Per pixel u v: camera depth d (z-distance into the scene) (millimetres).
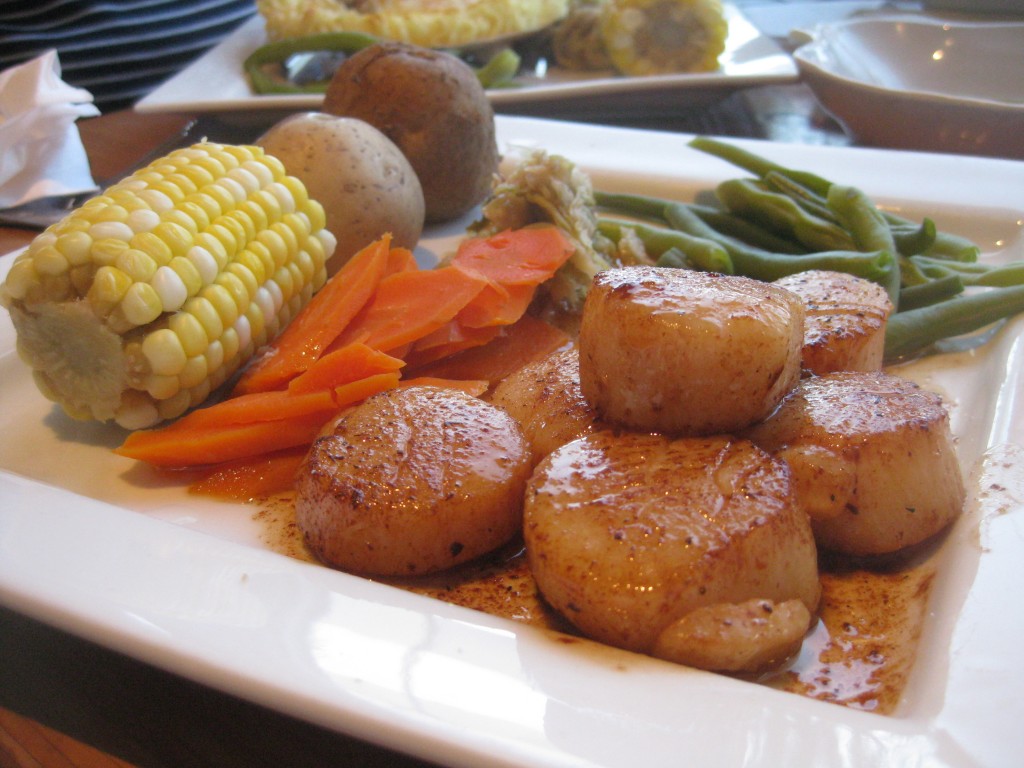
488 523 175
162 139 403
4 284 196
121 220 201
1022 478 180
